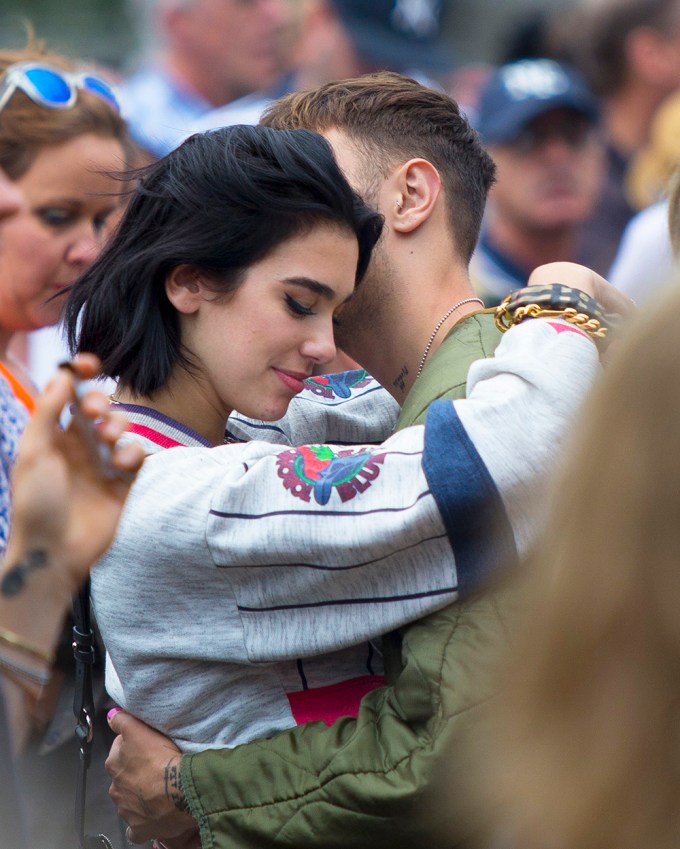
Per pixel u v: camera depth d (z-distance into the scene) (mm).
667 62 16156
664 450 3334
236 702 6262
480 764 4367
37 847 7195
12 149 8664
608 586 3395
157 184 6375
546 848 3555
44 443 4879
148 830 6414
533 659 3549
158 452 6191
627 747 3414
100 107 9000
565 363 5848
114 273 6375
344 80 7531
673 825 3400
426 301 7078
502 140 14859
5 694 5723
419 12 17781
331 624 5918
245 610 5996
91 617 7164
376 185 7082
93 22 20125
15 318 8961
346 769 5809
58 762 7324
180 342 6406
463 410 5750
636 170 16203
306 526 5785
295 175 6125
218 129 6414
